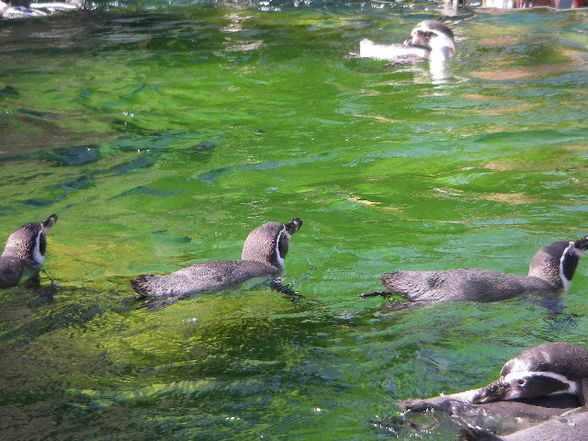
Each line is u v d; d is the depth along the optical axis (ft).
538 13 90.38
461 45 78.43
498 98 62.18
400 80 68.64
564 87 63.93
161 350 29.35
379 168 50.42
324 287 34.99
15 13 99.76
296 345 29.58
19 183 49.44
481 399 25.38
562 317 31.63
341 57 76.48
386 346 29.35
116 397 26.35
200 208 45.24
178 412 25.44
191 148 55.21
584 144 52.19
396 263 37.47
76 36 88.38
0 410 25.61
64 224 43.42
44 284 35.70
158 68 75.10
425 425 24.48
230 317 31.83
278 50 79.77
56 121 61.11
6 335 30.81
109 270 37.37
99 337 30.48
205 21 94.22
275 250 37.52
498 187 46.52
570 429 22.84
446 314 31.63
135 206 45.91
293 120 60.29
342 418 25.11
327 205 44.98
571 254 34.71
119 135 58.08
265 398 26.18
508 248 38.55
